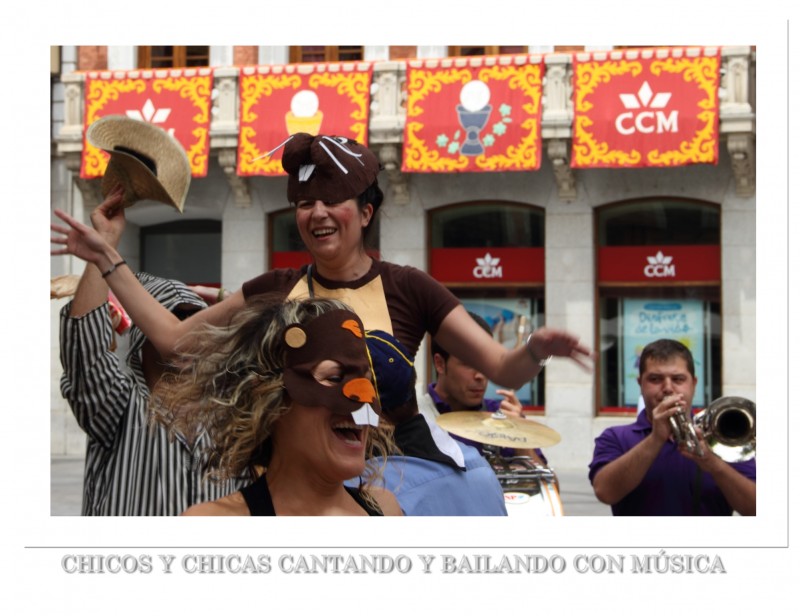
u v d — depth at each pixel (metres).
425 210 17.11
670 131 15.52
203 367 2.60
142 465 3.68
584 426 16.50
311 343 2.47
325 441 2.49
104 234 3.62
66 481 13.05
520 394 17.00
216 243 18.50
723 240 16.09
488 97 16.11
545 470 5.08
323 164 3.40
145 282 4.09
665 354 4.62
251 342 2.54
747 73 15.46
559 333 3.22
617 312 16.75
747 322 15.98
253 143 16.77
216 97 17.06
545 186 16.70
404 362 3.27
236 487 3.71
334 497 2.59
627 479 4.54
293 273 3.56
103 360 3.65
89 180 17.52
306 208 3.44
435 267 17.33
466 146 16.12
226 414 2.56
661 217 16.59
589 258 16.55
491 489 3.45
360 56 17.41
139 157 3.82
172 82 17.06
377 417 2.50
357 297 3.46
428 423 3.40
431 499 3.29
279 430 2.53
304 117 16.62
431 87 16.30
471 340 3.42
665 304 16.56
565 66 16.02
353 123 16.47
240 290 3.55
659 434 4.47
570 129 15.94
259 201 17.58
